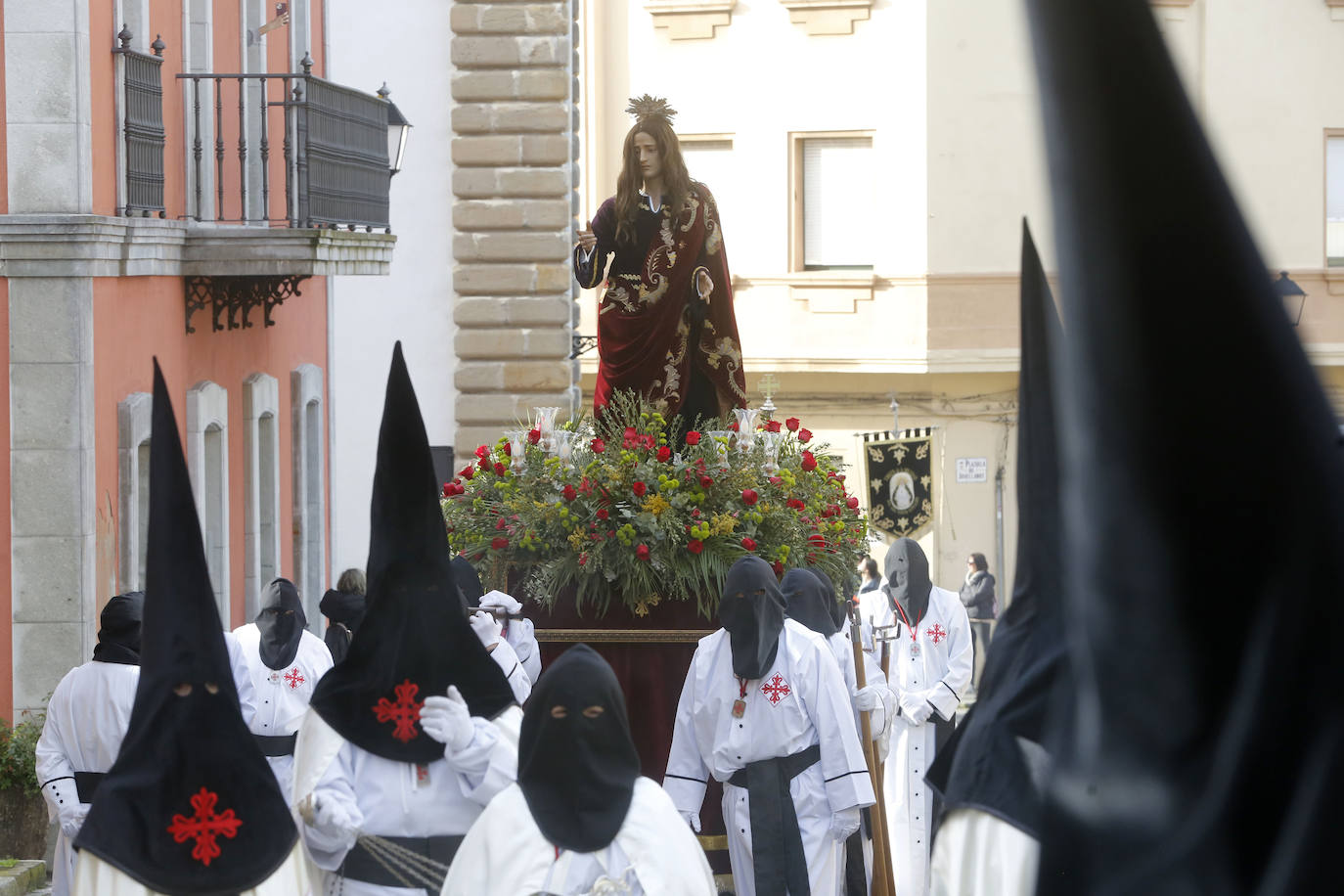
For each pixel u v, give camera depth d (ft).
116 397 54.90
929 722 44.42
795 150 96.89
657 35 99.96
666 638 37.60
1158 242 3.12
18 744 48.24
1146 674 3.36
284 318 76.59
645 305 41.88
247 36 73.10
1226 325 3.13
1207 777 3.35
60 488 51.57
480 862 18.49
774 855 29.32
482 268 85.35
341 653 40.01
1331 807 3.21
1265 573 3.24
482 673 23.89
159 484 22.07
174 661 22.33
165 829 21.90
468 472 41.47
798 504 39.22
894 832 44.42
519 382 85.20
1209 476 3.20
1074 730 3.69
